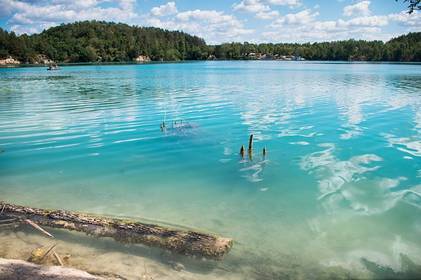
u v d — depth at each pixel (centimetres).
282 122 1853
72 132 1638
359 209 880
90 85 4138
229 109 2255
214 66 11525
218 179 1077
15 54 13662
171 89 3575
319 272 634
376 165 1184
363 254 692
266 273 628
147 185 1031
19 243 703
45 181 1052
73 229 743
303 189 998
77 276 582
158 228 720
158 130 1680
